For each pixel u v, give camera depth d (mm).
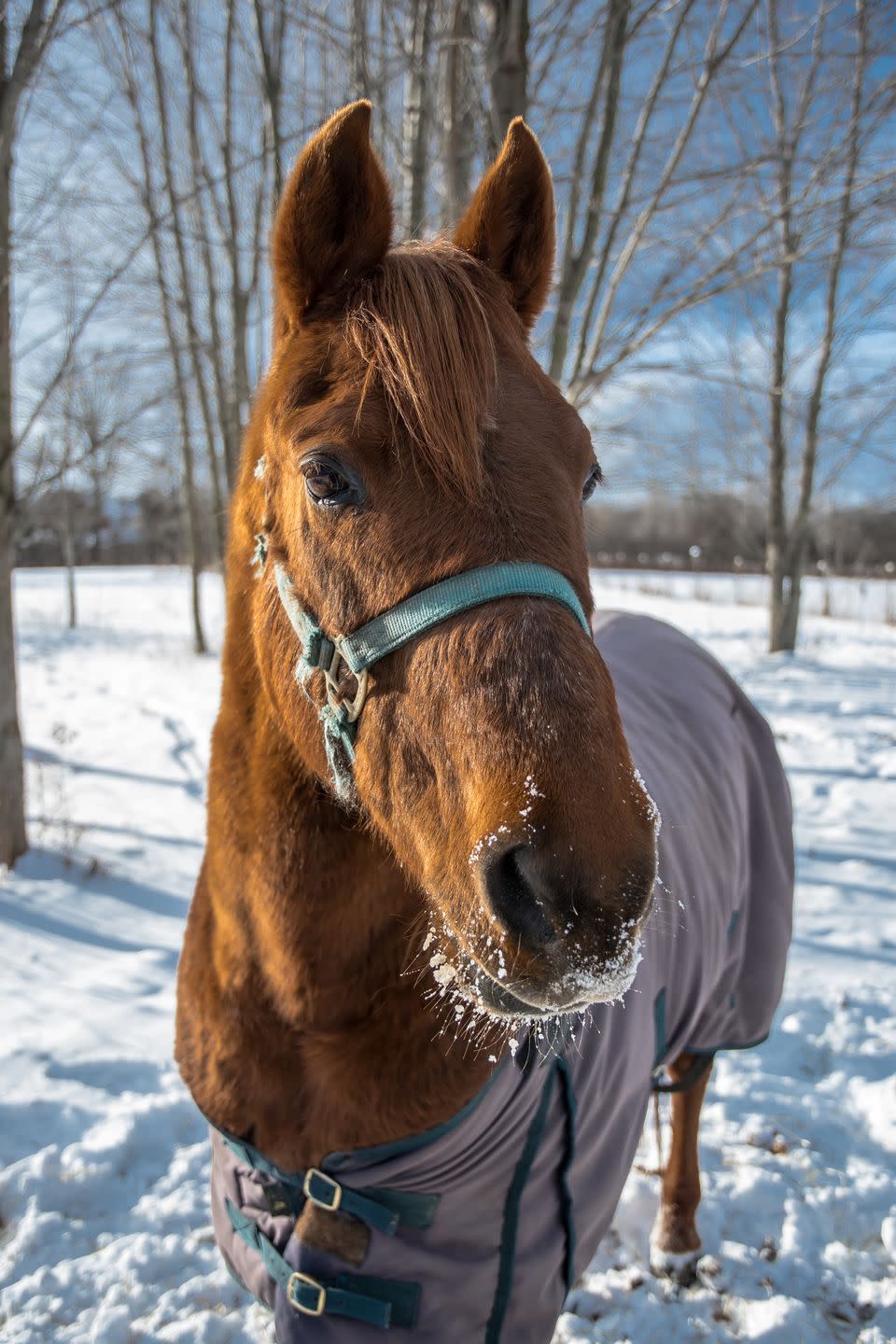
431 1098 1373
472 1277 1444
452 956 1163
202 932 1662
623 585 28391
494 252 1438
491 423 1147
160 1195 2760
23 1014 3713
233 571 1660
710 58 4398
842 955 4184
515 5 4078
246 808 1484
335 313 1276
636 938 952
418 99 4945
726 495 14133
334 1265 1443
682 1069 2502
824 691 10492
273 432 1364
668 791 2090
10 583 5164
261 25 5062
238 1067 1516
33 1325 2277
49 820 5836
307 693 1322
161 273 8977
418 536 1106
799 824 6004
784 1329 2279
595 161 4613
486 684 1007
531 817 931
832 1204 2703
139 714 9766
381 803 1214
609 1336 2297
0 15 4371
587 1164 1634
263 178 7777
